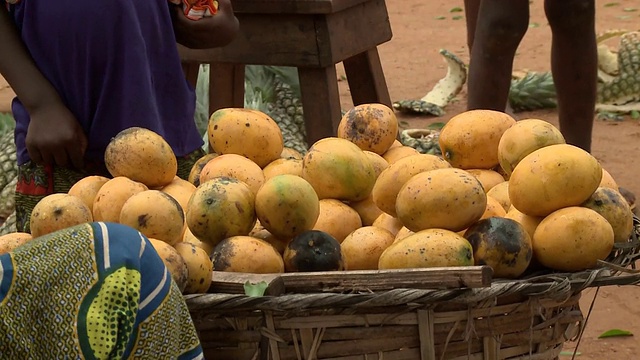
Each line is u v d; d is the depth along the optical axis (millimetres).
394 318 1751
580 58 4105
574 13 3986
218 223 2061
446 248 1901
